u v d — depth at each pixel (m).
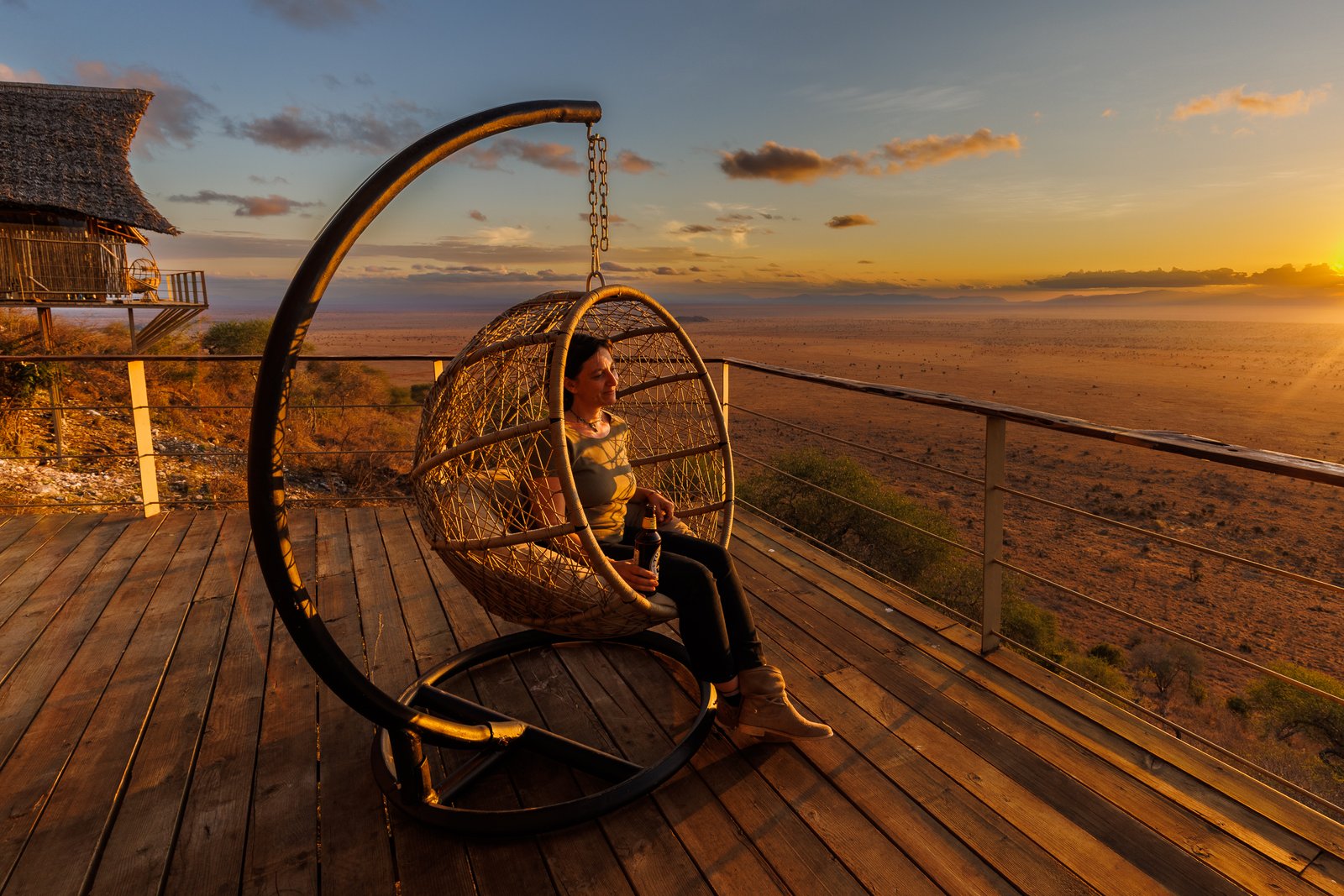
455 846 1.55
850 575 3.12
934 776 1.77
